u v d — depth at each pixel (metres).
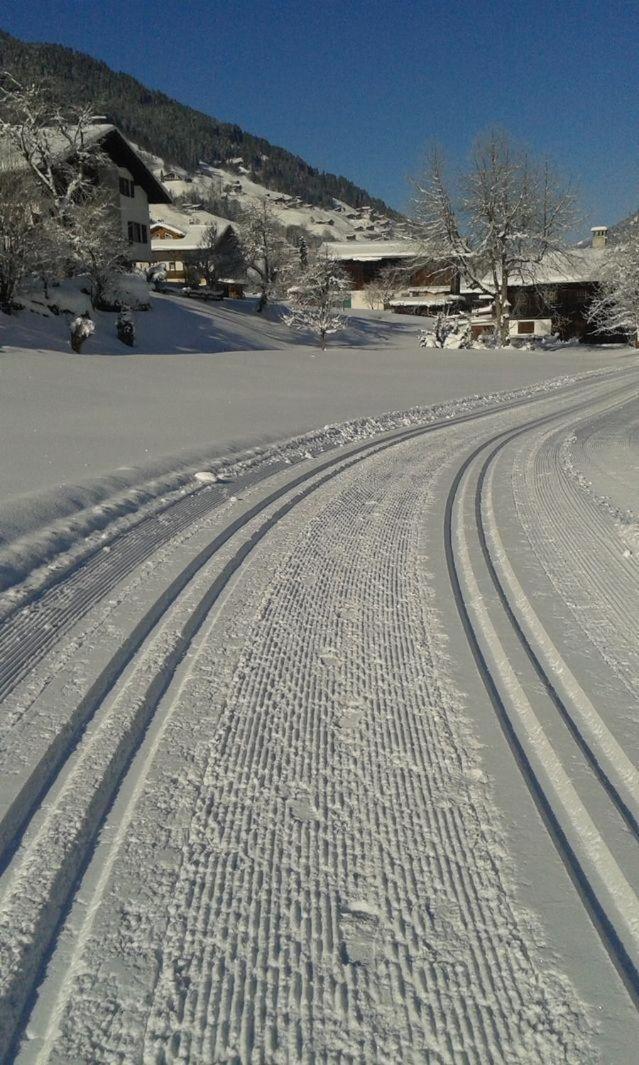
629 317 62.28
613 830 2.87
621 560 6.49
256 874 2.66
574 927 2.44
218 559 6.40
